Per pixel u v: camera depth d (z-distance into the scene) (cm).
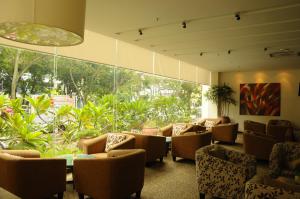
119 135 522
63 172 351
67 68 570
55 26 121
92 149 496
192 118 1088
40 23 118
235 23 452
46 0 118
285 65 980
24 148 440
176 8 382
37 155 392
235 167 341
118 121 686
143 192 402
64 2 123
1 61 454
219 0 352
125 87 723
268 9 385
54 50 512
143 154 378
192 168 550
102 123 624
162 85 891
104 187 329
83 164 345
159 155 591
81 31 134
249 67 1042
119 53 669
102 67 654
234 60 851
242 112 1173
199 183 368
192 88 1095
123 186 341
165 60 870
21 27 140
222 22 447
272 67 1041
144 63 765
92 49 591
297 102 1070
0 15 119
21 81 485
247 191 233
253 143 620
